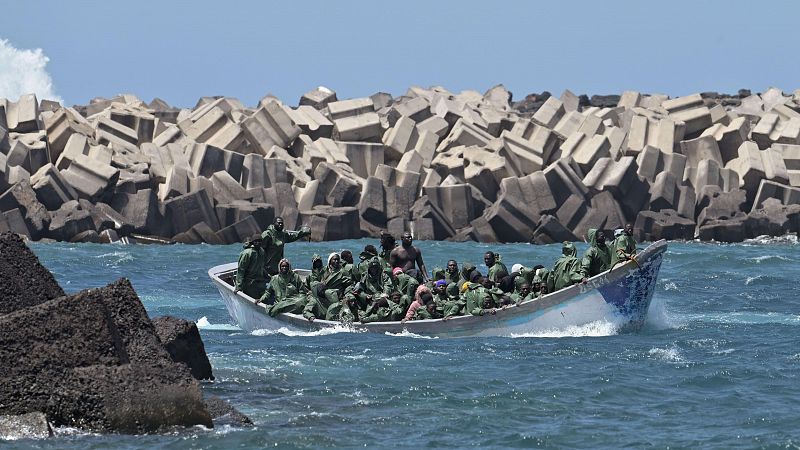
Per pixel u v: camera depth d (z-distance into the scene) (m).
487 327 93.00
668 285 140.25
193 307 121.25
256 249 101.44
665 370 76.31
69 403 55.06
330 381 71.06
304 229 104.25
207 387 68.31
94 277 149.00
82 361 56.44
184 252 186.25
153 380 56.38
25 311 56.91
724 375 74.19
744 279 146.88
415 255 103.69
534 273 99.19
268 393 67.06
